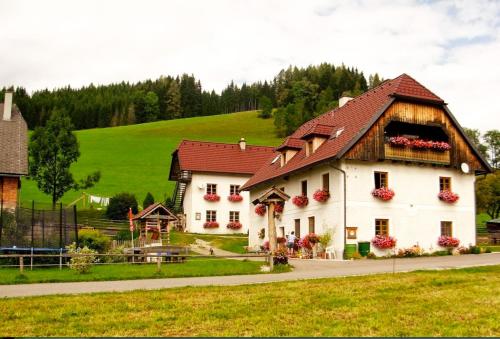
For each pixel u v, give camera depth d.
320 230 34.66
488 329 11.64
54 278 20.45
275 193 26.34
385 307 13.88
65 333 11.79
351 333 11.47
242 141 61.75
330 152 33.56
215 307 14.12
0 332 11.89
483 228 60.09
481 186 60.12
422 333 11.40
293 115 114.00
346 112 38.47
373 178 33.38
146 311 13.74
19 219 28.52
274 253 25.19
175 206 62.22
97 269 24.17
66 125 51.19
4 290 17.33
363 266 25.02
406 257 32.53
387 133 35.62
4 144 35.59
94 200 66.56
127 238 42.56
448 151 35.25
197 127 122.25
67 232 29.95
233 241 48.31
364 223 32.69
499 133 73.50
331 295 15.52
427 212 34.53
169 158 94.88
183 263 27.41
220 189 57.47
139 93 165.25
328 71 163.62
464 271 20.66
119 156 95.19
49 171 50.31
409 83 35.12
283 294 15.76
